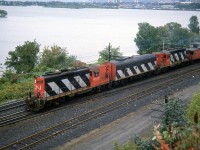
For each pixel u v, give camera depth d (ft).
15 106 91.81
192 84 120.57
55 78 92.43
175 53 154.61
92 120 81.05
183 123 43.39
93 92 110.01
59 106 94.38
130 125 78.23
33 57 172.86
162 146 19.12
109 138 70.03
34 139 69.05
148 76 139.44
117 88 117.60
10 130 73.46
